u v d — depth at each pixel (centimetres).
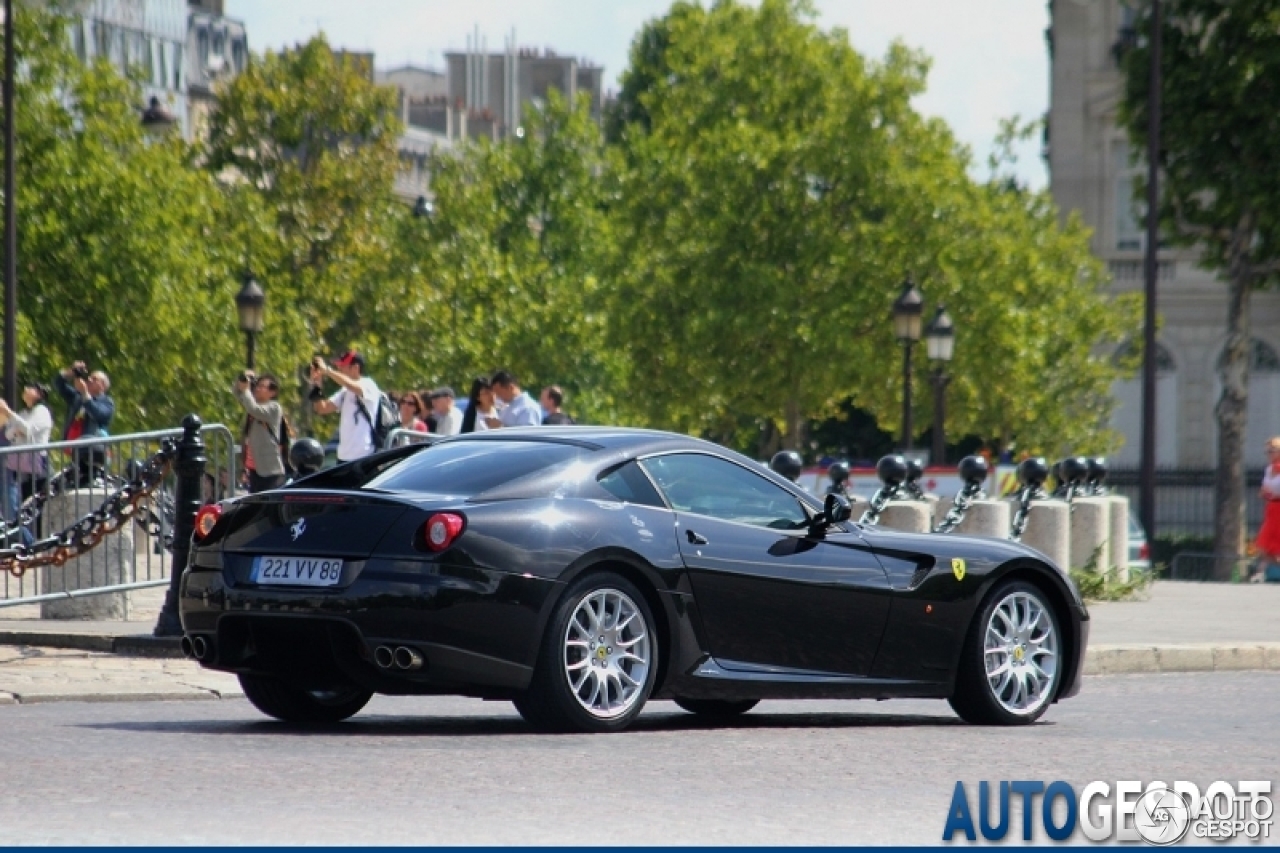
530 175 17525
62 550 3603
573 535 2464
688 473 2644
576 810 1839
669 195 12781
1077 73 14362
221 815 1777
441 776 2042
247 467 5141
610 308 13038
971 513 5256
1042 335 12888
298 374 12694
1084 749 2409
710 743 2416
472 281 15438
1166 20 9562
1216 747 2455
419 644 2361
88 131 11025
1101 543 5675
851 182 12325
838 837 1722
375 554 2391
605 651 2491
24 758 2150
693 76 13088
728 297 12400
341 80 13812
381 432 4969
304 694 2644
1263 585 6631
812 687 2662
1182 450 14400
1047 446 13525
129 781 1977
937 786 2062
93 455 3756
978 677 2795
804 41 12731
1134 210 9719
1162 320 13850
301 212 13550
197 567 2527
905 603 2744
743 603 2606
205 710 2778
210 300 11669
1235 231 9638
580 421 15425
